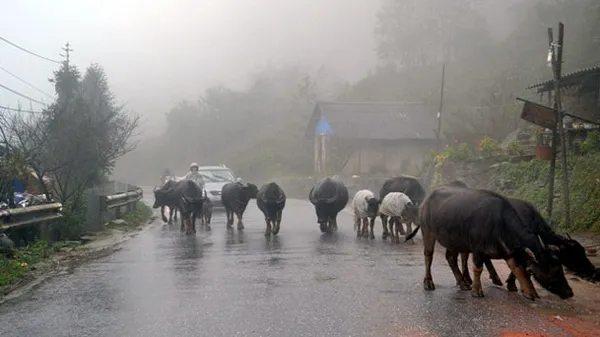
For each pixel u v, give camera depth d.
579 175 16.56
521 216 8.80
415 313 7.79
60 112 18.16
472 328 7.07
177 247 14.85
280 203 16.77
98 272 11.41
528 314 7.70
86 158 18.36
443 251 13.38
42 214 14.66
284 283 9.86
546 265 8.13
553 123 15.07
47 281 10.66
